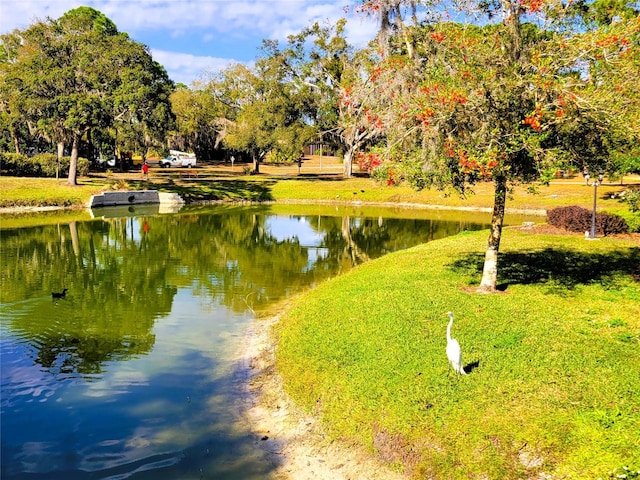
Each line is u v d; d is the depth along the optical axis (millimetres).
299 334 12133
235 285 19094
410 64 20703
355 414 8641
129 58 44969
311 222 37500
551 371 8969
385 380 9203
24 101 41844
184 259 24141
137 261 23609
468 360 9547
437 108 11438
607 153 11773
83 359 12164
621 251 19078
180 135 83125
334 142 62781
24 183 45469
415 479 7398
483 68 11734
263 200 51312
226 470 8039
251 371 11492
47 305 16484
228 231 33156
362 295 14320
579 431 7449
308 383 10000
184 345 13102
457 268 16844
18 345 13023
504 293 13609
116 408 9875
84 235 30938
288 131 56219
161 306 16438
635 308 12203
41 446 8633
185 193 50875
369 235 31656
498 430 7652
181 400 10211
